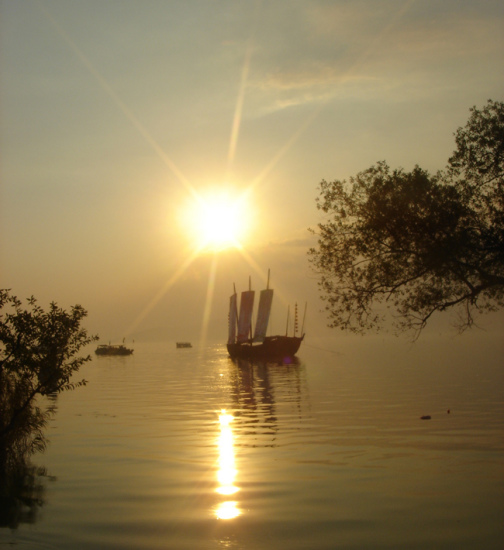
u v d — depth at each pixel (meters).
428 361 103.75
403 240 19.86
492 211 19.61
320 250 21.17
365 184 20.83
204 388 63.34
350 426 31.95
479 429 29.98
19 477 20.08
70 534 14.39
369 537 13.96
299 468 21.28
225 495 17.70
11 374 20.02
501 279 18.97
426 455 23.44
